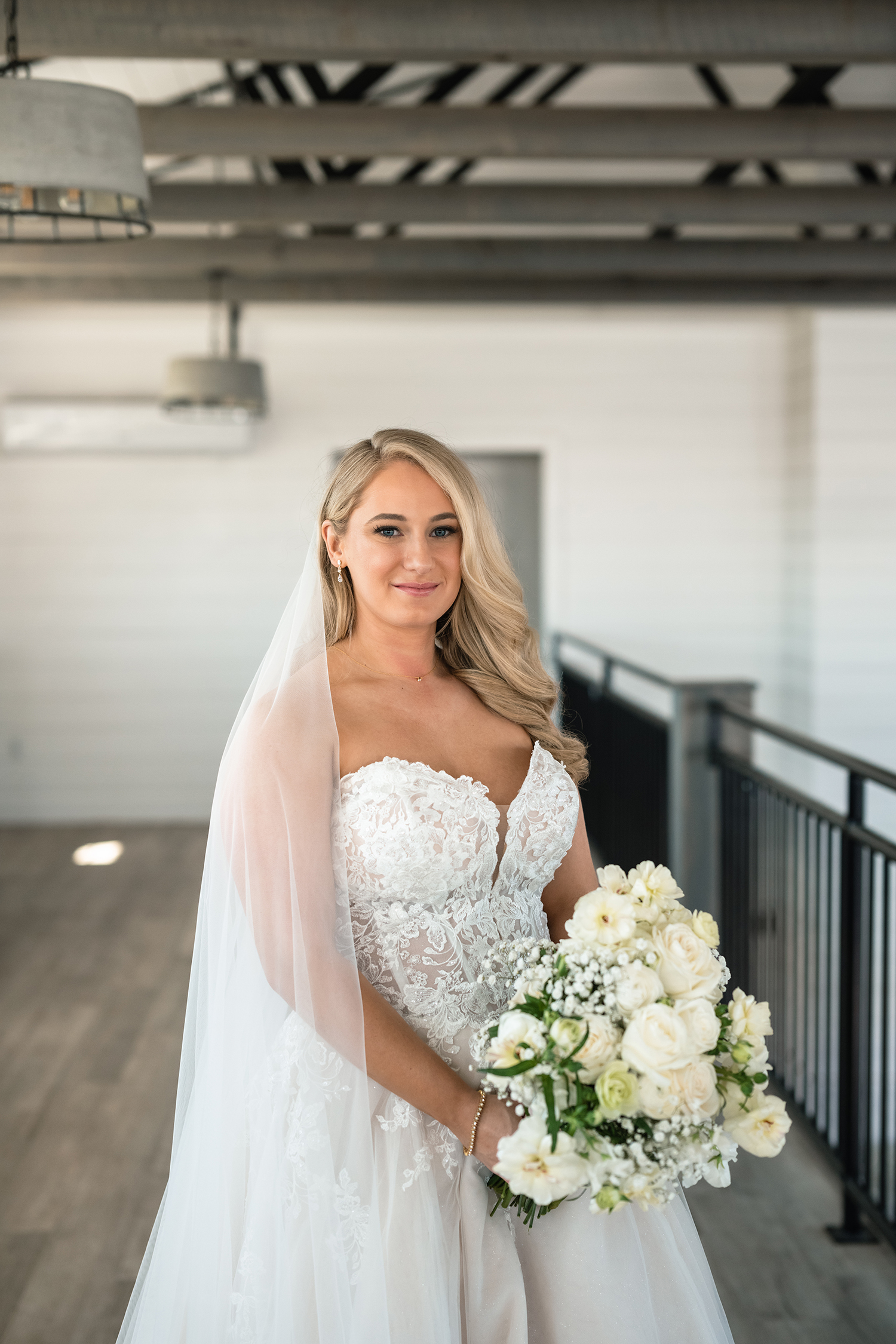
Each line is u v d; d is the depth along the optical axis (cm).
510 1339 152
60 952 504
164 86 592
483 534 168
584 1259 155
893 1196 330
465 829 153
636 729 538
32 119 260
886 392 735
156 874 638
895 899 495
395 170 690
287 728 153
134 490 756
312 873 148
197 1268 156
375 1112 152
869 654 748
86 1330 246
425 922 154
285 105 416
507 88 612
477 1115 147
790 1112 348
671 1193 141
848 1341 245
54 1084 370
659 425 776
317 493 174
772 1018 375
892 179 695
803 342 750
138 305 743
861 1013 290
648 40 326
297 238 582
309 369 760
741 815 403
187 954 502
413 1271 147
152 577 761
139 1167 316
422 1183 150
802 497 757
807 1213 299
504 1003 160
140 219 290
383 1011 148
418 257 584
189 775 771
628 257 589
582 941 143
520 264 588
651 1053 131
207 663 766
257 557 762
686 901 428
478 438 770
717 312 768
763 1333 248
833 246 589
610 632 785
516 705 178
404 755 160
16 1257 273
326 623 173
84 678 765
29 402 731
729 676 790
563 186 503
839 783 750
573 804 171
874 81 637
